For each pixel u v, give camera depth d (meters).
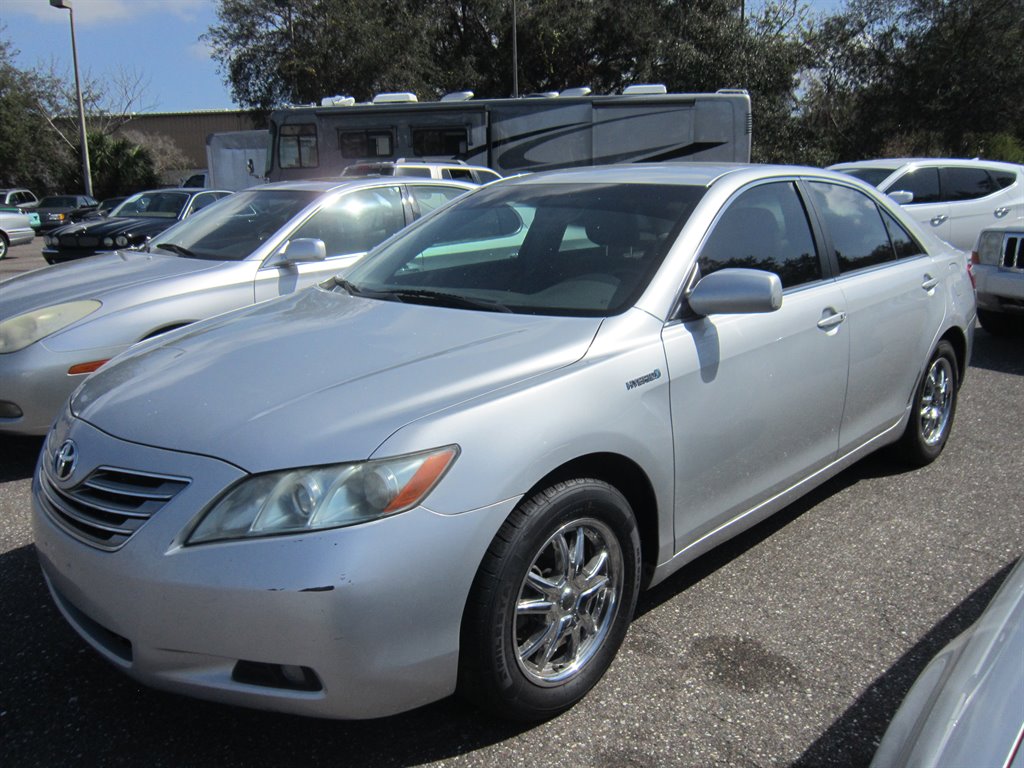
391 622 2.19
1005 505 4.29
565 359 2.69
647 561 2.97
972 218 11.16
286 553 2.14
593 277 3.13
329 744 2.55
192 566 2.18
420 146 17.06
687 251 3.13
